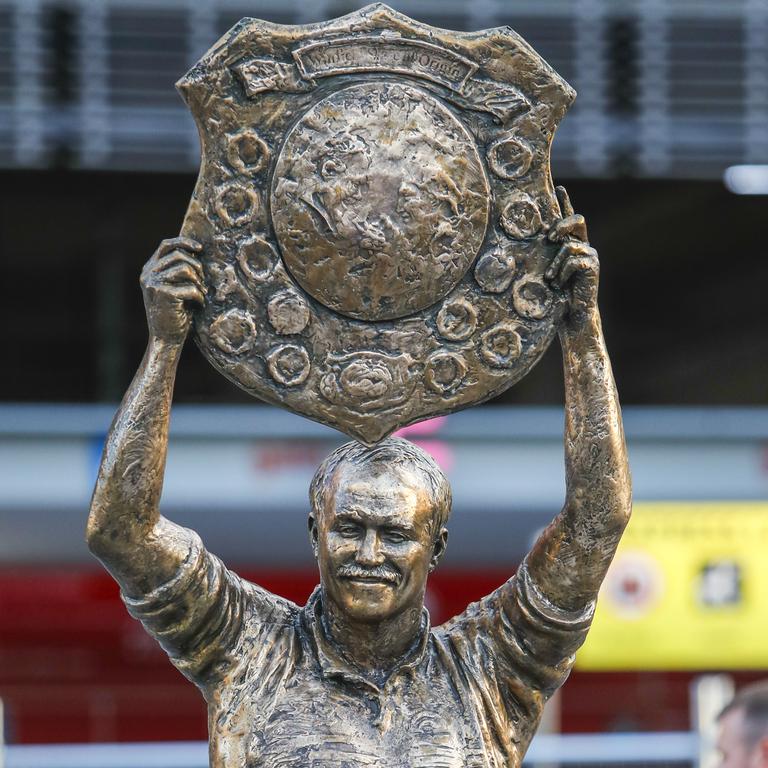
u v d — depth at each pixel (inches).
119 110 1254.9
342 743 461.4
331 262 448.5
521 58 454.0
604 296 1772.9
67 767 1074.1
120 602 1174.3
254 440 1186.0
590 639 1178.6
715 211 1683.1
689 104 1296.8
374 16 451.5
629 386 1782.7
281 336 452.1
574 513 465.1
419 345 455.2
